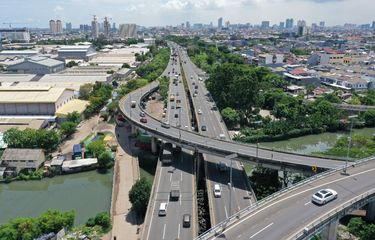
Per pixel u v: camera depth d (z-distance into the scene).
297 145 165.25
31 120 177.62
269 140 167.62
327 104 190.62
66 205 110.00
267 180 122.06
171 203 96.69
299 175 120.31
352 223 89.00
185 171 118.81
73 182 127.06
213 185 106.38
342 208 79.44
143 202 97.88
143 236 81.00
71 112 188.62
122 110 184.25
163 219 88.50
